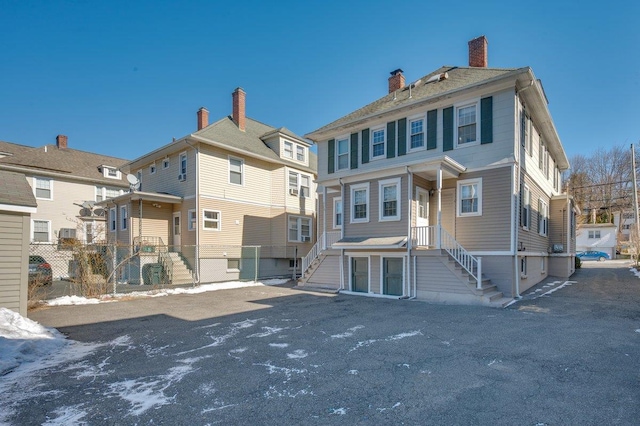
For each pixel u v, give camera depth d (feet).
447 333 23.52
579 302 34.88
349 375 16.10
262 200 67.51
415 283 39.65
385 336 22.98
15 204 24.45
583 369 16.37
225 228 60.23
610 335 22.25
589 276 59.82
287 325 26.53
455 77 48.52
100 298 39.37
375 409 12.71
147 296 41.78
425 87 50.96
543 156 56.08
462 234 42.01
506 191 39.14
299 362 17.99
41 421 12.10
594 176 166.30
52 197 75.46
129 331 25.07
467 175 42.11
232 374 16.40
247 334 23.93
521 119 42.50
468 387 14.55
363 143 53.01
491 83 39.99
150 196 55.98
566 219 60.64
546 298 37.73
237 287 51.60
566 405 12.83
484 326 25.32
